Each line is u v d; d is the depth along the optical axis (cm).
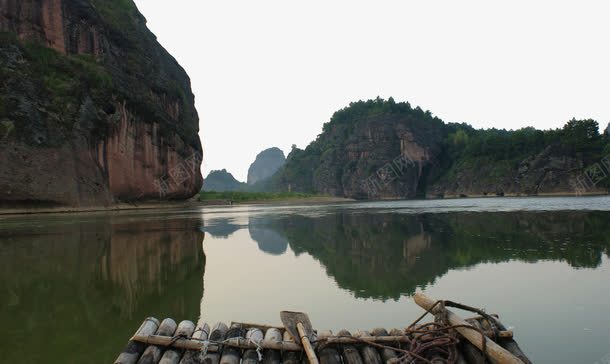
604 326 676
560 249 1442
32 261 1309
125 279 1081
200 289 975
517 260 1259
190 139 6147
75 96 3853
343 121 17888
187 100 6844
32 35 3856
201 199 7444
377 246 1644
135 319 764
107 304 860
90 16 4438
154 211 4300
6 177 3247
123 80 4691
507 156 11762
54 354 606
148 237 1923
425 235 1959
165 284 1027
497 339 507
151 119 4988
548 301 823
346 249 1582
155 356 483
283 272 1164
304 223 2797
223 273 1156
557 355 571
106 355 602
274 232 2208
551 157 10044
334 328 699
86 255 1424
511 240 1702
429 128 15575
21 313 802
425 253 1441
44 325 734
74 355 603
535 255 1337
